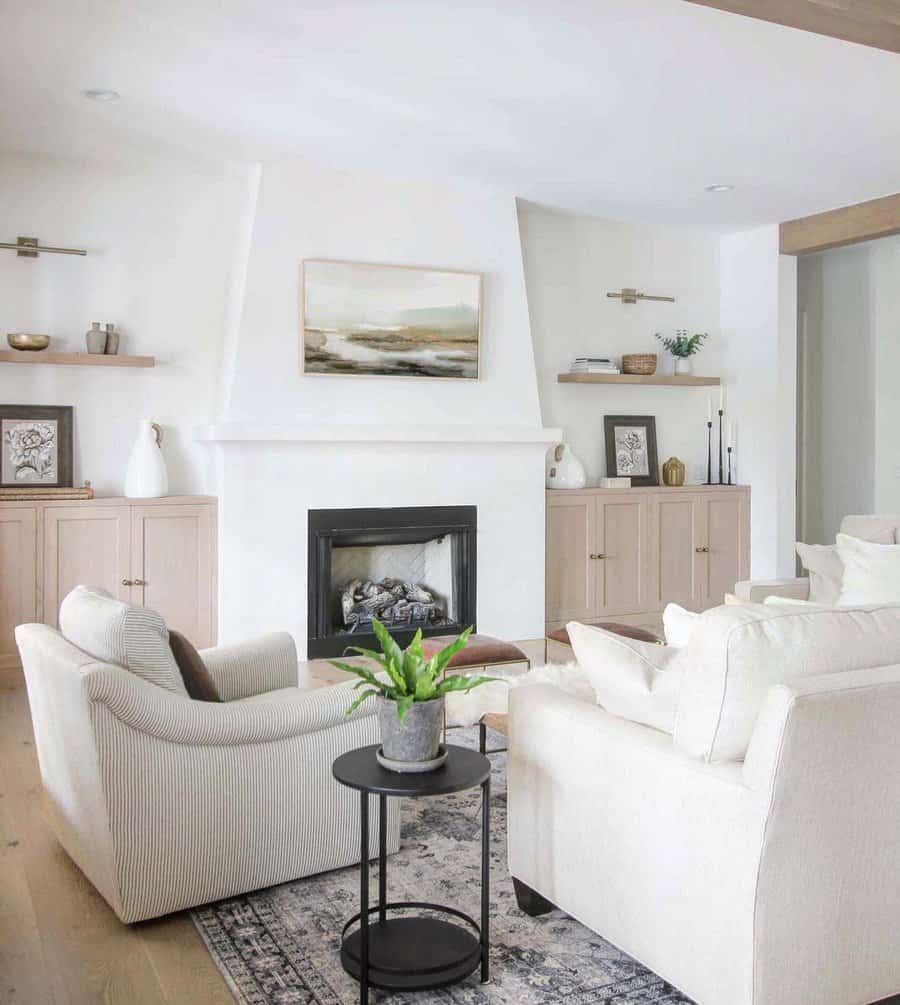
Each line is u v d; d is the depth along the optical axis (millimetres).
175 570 5520
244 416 5590
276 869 2844
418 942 2480
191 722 2633
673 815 2127
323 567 5785
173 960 2467
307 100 4504
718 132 4953
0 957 2480
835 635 2119
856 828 2041
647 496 6918
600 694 2453
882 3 3107
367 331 5879
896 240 7387
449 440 6008
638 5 3510
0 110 4656
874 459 7668
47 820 3396
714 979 2035
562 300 6969
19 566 5172
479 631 6266
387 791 2219
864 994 2105
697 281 7477
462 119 4770
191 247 5816
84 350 5570
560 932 2600
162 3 3518
